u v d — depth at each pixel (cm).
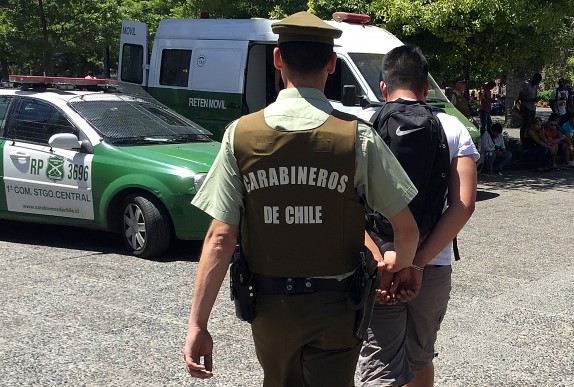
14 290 609
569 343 513
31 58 2331
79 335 509
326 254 255
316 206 252
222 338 512
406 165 302
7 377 438
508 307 589
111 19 2255
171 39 1177
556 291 635
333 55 264
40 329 520
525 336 526
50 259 716
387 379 321
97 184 729
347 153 251
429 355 343
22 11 2088
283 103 257
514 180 1369
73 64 3719
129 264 700
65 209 753
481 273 692
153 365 461
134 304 577
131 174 712
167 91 1178
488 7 1281
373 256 280
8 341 496
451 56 1433
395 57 326
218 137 1118
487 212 1025
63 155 746
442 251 331
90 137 745
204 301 254
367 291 260
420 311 333
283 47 259
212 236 256
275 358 267
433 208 311
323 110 256
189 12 1703
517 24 1312
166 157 720
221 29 1121
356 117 261
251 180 253
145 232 710
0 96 804
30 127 776
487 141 1421
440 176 310
